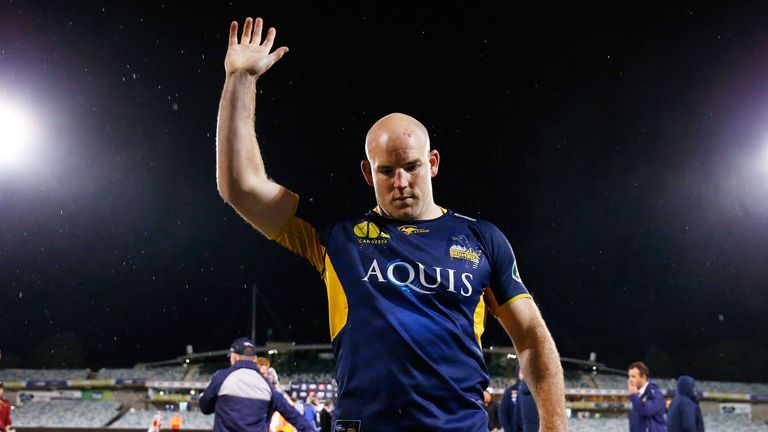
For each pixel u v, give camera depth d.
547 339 2.72
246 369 6.13
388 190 2.67
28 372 44.69
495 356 44.94
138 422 38.66
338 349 2.56
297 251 2.83
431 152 2.90
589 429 36.81
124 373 45.53
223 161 2.67
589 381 44.59
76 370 45.62
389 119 2.76
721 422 39.09
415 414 2.38
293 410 6.23
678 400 9.88
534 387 2.70
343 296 2.57
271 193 2.73
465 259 2.63
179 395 41.06
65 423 38.81
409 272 2.55
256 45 2.85
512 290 2.72
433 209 2.79
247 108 2.75
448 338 2.47
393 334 2.45
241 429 5.96
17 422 38.78
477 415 2.46
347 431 2.39
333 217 2.76
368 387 2.41
